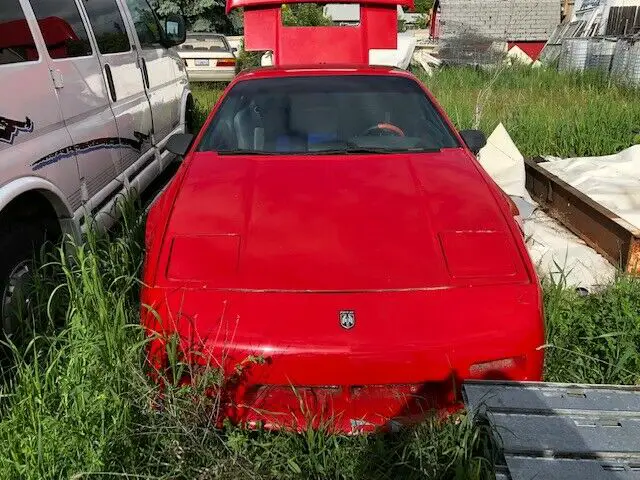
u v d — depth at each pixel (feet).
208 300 8.54
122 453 7.75
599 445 7.29
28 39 11.22
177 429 7.95
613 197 15.97
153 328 8.50
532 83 40.01
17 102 10.50
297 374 8.08
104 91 14.61
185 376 8.51
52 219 12.06
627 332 10.32
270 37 18.71
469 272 8.90
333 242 9.39
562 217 16.43
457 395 8.23
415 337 8.09
